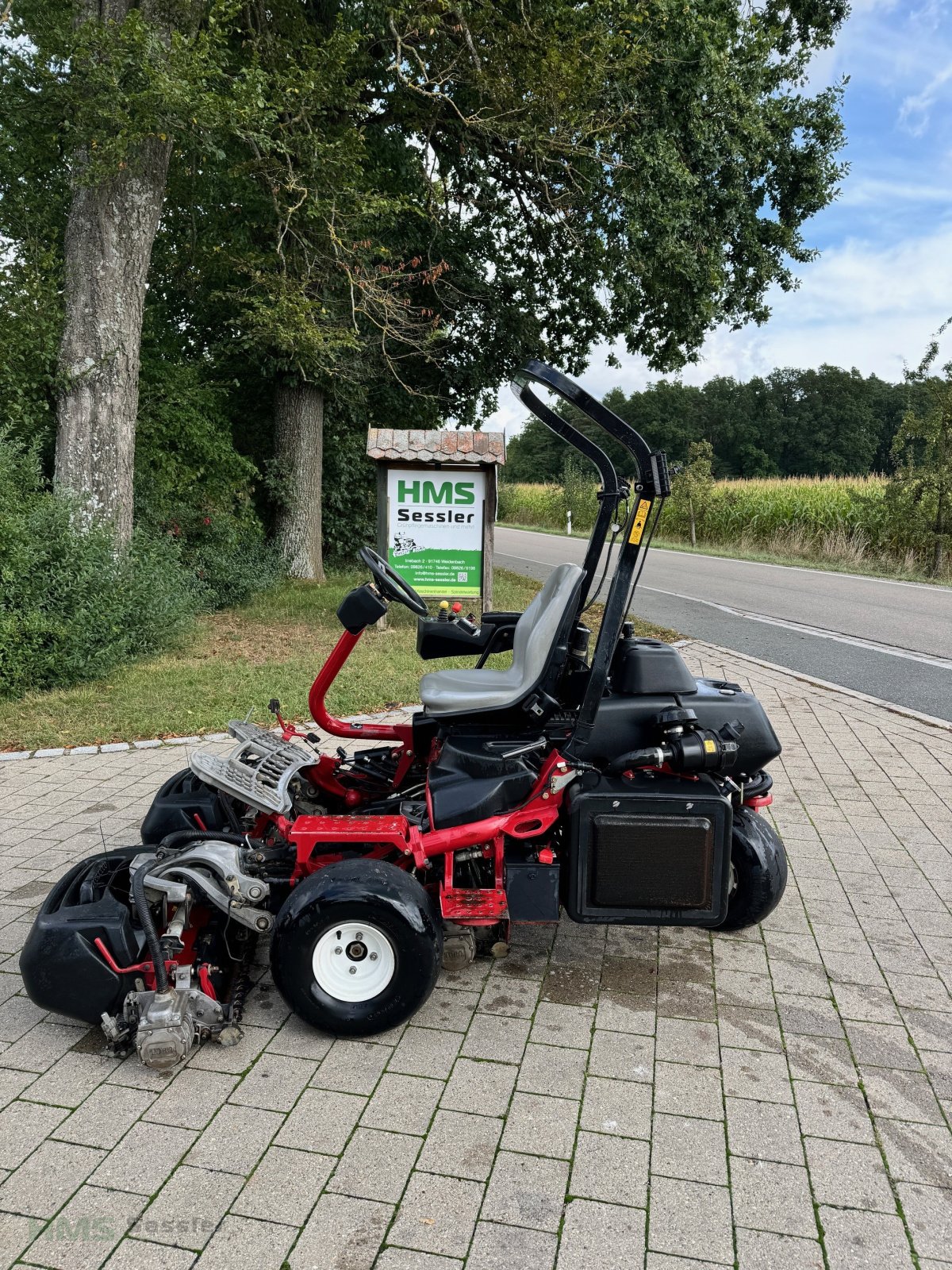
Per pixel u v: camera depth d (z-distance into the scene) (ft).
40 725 21.86
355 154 32.04
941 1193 7.84
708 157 44.09
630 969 11.69
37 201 33.53
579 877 10.39
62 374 29.81
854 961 11.89
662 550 85.10
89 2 29.35
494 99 38.04
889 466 244.63
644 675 11.55
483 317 50.60
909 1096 9.16
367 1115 8.78
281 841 11.84
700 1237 7.33
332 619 37.78
